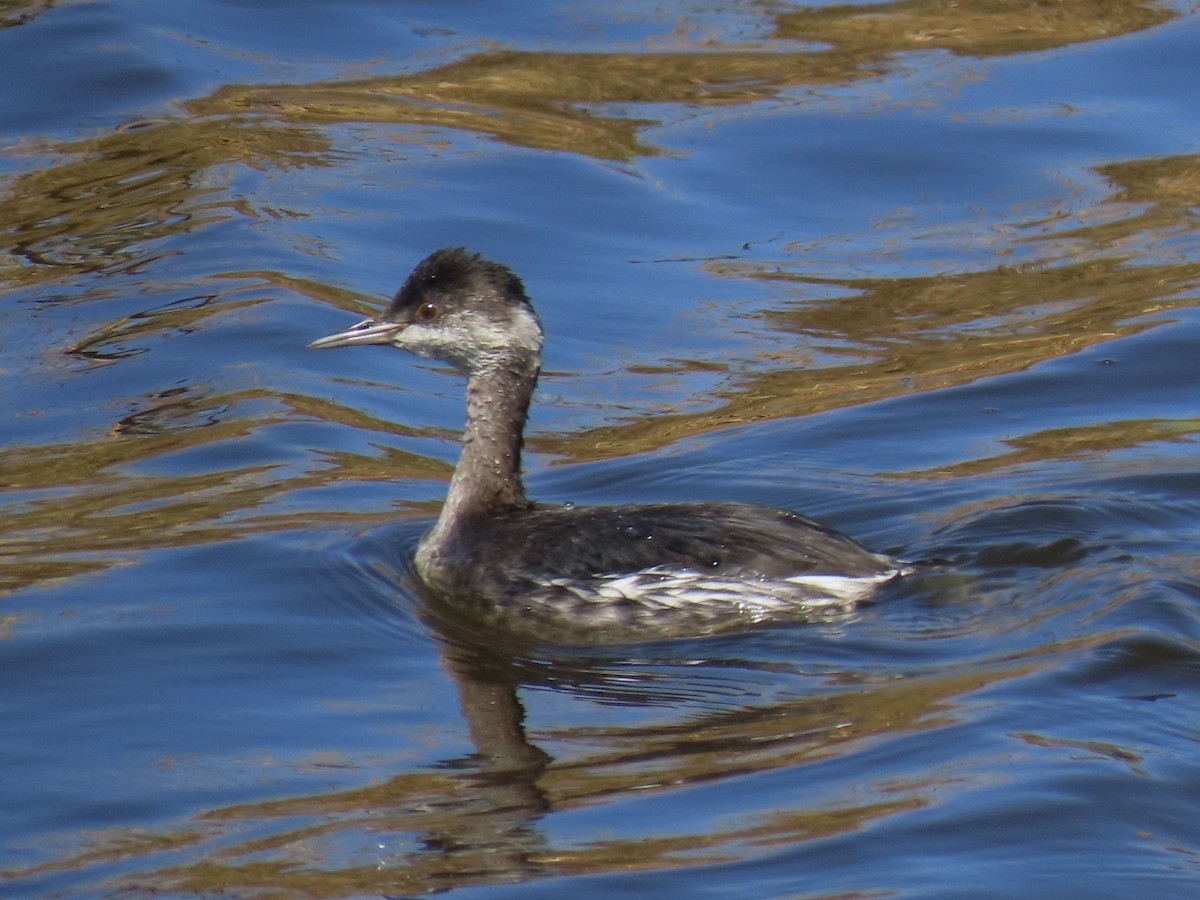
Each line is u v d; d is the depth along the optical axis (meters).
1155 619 11.95
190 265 19.17
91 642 12.13
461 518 13.73
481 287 13.85
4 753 10.70
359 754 10.76
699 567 12.70
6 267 19.28
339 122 22.84
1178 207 21.00
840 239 20.69
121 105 23.02
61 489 14.88
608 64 24.66
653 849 9.54
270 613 12.73
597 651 12.38
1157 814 9.74
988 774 10.16
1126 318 18.33
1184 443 15.42
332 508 14.62
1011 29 25.86
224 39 25.12
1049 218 20.98
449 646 12.47
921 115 23.22
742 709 11.30
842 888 9.07
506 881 9.27
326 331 17.83
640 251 20.23
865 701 11.27
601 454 15.89
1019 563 13.23
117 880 9.35
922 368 17.45
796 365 17.70
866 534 14.10
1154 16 26.00
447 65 24.59
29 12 25.09
